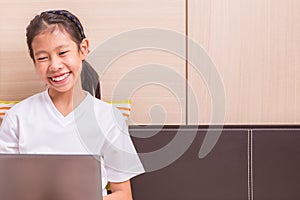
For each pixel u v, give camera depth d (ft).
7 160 2.57
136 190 5.24
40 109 4.79
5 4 5.25
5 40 5.28
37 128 4.74
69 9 5.26
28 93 5.32
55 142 4.72
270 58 5.32
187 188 5.24
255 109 5.34
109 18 5.27
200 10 5.26
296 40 5.28
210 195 5.24
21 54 5.29
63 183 2.59
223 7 5.26
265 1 5.26
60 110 4.78
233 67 5.31
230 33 5.28
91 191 2.60
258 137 5.22
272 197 5.23
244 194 5.23
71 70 4.55
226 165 5.23
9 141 4.79
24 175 2.58
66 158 2.57
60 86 4.54
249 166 5.22
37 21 4.51
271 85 5.32
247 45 5.30
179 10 5.26
